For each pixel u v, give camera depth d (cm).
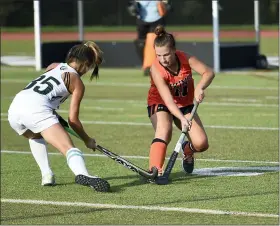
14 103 2159
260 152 2723
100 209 1950
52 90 2136
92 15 9769
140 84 4925
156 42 2191
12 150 2888
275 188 2138
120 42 5991
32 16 9512
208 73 2259
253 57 5728
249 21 8688
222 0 8762
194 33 9012
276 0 8919
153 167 2205
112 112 3822
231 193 2086
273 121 3444
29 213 1936
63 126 2202
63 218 1875
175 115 2205
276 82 4878
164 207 1948
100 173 2402
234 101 4116
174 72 2234
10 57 7025
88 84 4956
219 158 2623
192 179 2280
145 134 3186
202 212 1889
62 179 2328
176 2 9188
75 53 2153
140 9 5250
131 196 2073
